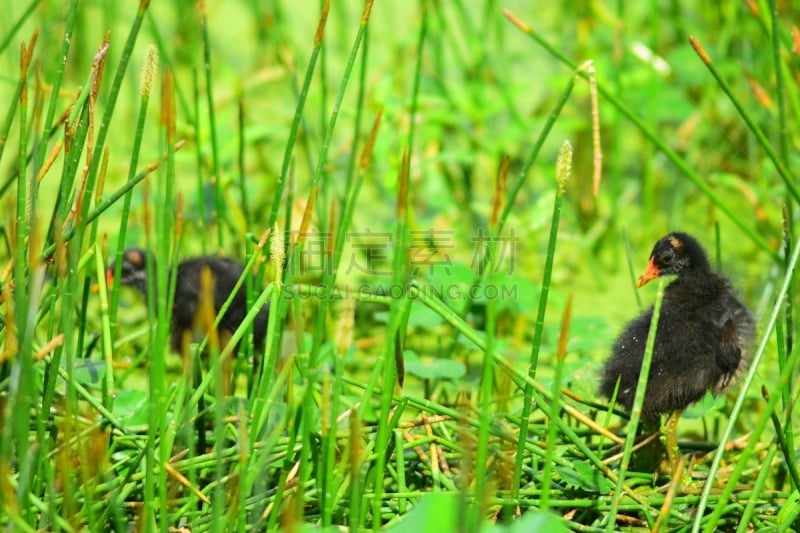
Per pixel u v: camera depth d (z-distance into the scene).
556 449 8.48
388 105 12.98
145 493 6.91
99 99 14.76
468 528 5.97
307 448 7.08
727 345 8.52
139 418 8.40
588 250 13.14
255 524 7.05
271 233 8.25
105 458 7.59
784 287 7.52
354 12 18.14
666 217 14.47
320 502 7.43
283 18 16.39
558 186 7.11
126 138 15.37
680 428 9.99
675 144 15.12
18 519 6.55
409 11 18.22
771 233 13.43
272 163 15.09
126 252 11.65
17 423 6.69
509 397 8.45
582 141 15.11
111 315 8.62
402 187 6.79
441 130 14.20
